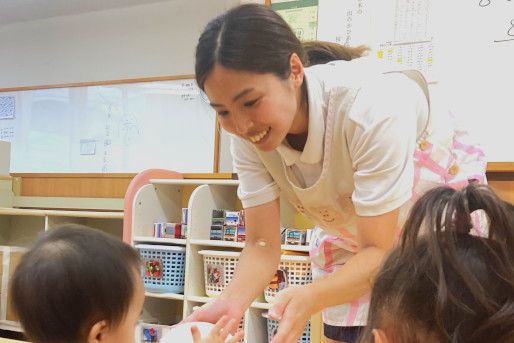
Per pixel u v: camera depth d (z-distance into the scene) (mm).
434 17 2438
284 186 1293
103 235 1078
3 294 3029
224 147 3250
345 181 1186
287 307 1021
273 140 1005
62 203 3506
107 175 3422
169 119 3430
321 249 1539
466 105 2355
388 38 2533
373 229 1050
